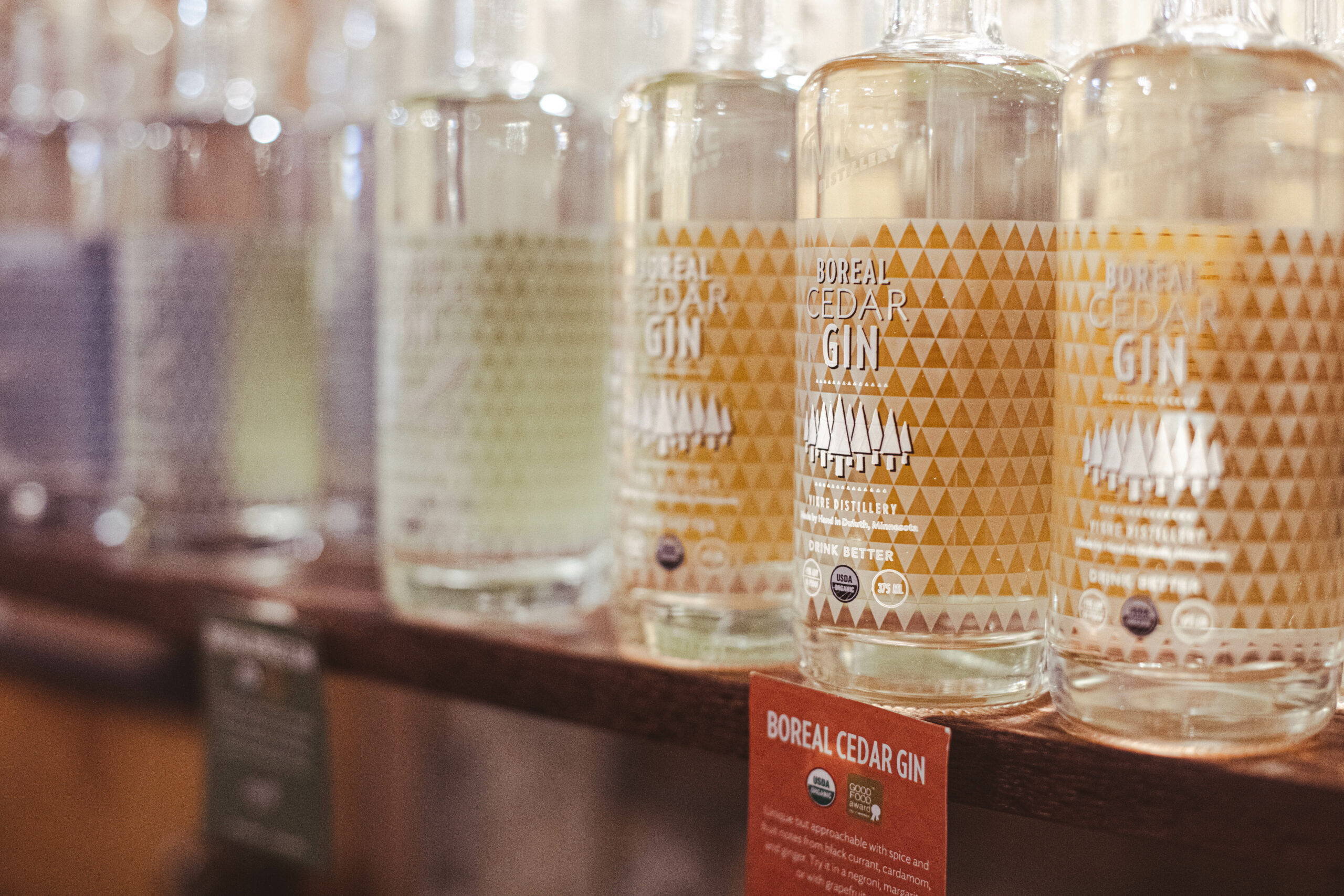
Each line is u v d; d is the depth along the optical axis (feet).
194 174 2.56
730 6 1.85
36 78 3.01
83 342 2.85
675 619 1.77
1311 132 1.34
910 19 1.63
